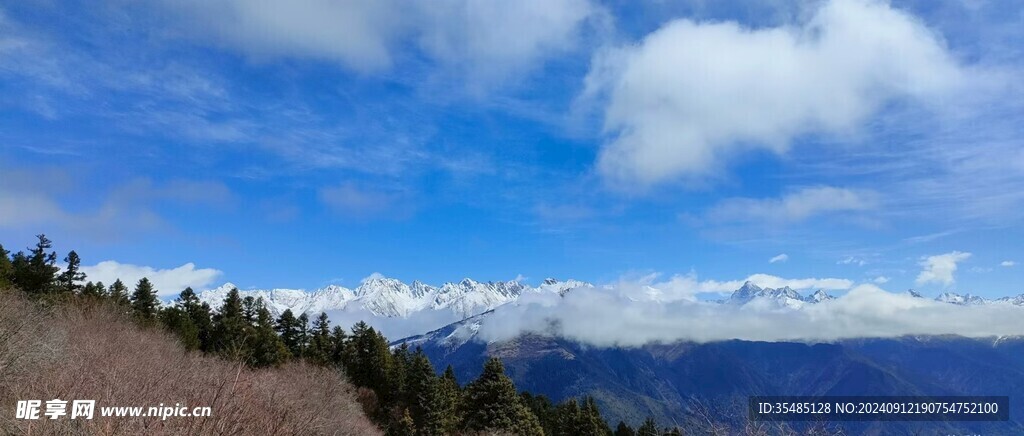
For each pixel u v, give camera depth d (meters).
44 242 51.38
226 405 12.56
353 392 55.97
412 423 55.62
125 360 20.20
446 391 62.41
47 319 29.41
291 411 16.44
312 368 56.44
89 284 55.19
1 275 42.22
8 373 15.47
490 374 57.25
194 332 54.16
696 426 11.06
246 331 53.38
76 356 19.88
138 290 60.59
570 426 65.38
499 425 54.19
